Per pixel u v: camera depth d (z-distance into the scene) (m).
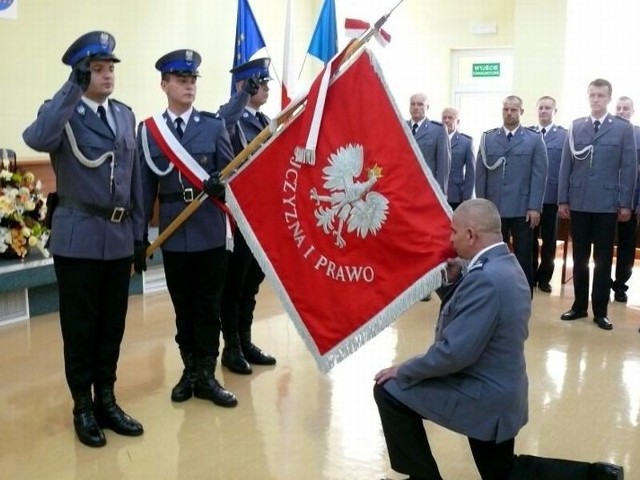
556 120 6.70
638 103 6.71
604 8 6.70
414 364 2.07
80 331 2.68
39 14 4.89
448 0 7.75
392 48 7.93
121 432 2.81
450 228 2.33
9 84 4.76
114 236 2.66
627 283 5.81
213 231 3.02
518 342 2.05
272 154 2.56
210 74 6.39
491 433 2.04
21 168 4.67
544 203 5.42
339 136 2.48
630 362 3.77
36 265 4.28
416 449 2.14
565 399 3.24
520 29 6.78
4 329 4.20
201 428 2.88
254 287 3.62
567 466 2.12
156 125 2.96
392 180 2.40
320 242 2.48
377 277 2.40
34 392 3.25
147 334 4.14
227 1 6.49
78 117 2.57
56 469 2.53
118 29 5.46
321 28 4.68
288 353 3.84
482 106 7.90
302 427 2.90
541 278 5.50
